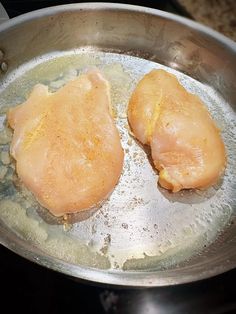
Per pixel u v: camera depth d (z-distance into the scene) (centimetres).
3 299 22
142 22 30
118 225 24
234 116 30
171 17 30
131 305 23
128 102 29
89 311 22
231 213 25
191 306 23
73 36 31
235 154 28
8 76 29
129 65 31
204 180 25
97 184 23
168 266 23
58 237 23
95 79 27
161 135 25
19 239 21
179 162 25
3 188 24
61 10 29
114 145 25
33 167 23
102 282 19
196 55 31
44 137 24
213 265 21
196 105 27
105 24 30
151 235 24
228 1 38
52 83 29
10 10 32
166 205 25
